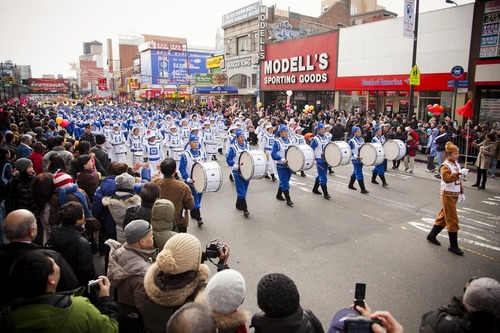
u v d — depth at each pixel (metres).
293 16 36.91
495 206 9.91
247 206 9.99
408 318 4.85
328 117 21.70
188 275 2.78
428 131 16.12
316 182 11.16
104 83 66.88
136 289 3.01
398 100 22.00
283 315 2.25
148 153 12.48
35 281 2.27
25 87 77.19
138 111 35.56
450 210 6.86
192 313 1.96
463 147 15.86
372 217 8.96
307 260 6.59
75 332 2.28
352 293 5.48
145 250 3.33
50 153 8.04
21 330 2.16
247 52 37.31
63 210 3.84
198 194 8.40
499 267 6.34
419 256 6.76
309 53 28.02
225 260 3.46
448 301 5.27
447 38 18.52
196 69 71.75
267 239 7.59
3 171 7.05
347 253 6.89
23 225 3.28
